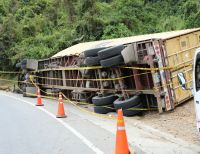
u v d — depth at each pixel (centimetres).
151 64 1366
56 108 1717
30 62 2441
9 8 4125
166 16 3606
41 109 1681
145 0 3878
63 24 3681
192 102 1477
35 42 3469
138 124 1260
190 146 954
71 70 1977
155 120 1334
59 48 3253
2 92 2841
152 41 1370
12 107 1780
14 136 1098
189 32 1523
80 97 1902
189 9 3341
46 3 4147
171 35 1484
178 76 911
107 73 1597
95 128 1187
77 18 3434
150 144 968
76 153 869
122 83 1503
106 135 1066
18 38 3609
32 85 2445
